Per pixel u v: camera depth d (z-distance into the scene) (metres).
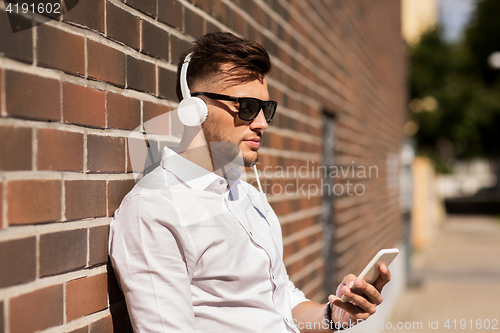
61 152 1.08
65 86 1.09
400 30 11.03
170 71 1.60
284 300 1.49
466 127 21.58
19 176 0.96
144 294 1.12
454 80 22.17
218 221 1.27
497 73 23.58
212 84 1.34
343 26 4.49
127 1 1.36
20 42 0.97
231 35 1.38
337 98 4.14
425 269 9.40
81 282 1.13
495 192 43.25
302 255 2.86
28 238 0.98
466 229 17.08
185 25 1.71
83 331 1.14
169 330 1.09
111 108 1.27
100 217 1.21
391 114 8.42
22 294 0.96
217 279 1.23
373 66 6.30
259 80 1.37
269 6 2.57
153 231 1.14
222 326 1.22
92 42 1.20
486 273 8.83
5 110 0.93
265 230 1.47
